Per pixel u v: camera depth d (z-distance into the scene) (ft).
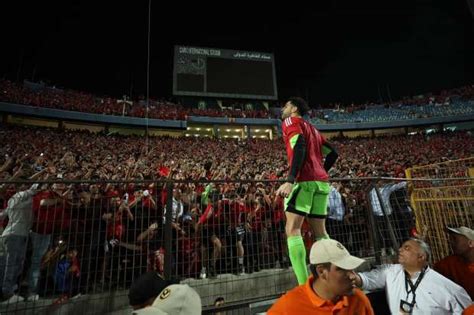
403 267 9.66
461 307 8.52
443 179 15.33
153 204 14.20
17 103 82.28
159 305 4.18
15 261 11.84
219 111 115.96
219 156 67.10
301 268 7.64
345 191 20.95
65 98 96.43
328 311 6.41
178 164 38.73
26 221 12.30
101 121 94.53
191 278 13.08
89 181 9.40
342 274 6.28
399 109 130.62
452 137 100.12
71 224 12.37
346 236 18.76
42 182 9.02
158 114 104.12
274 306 6.95
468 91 126.62
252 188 17.46
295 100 9.14
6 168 17.75
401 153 79.30
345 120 127.95
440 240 16.76
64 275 12.10
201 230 14.10
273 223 16.58
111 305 11.53
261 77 106.63
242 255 14.74
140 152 59.36
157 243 14.33
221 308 10.34
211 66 102.73
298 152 7.77
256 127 117.50
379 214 16.87
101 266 13.25
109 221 13.69
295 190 8.09
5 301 11.08
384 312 9.87
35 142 59.88
